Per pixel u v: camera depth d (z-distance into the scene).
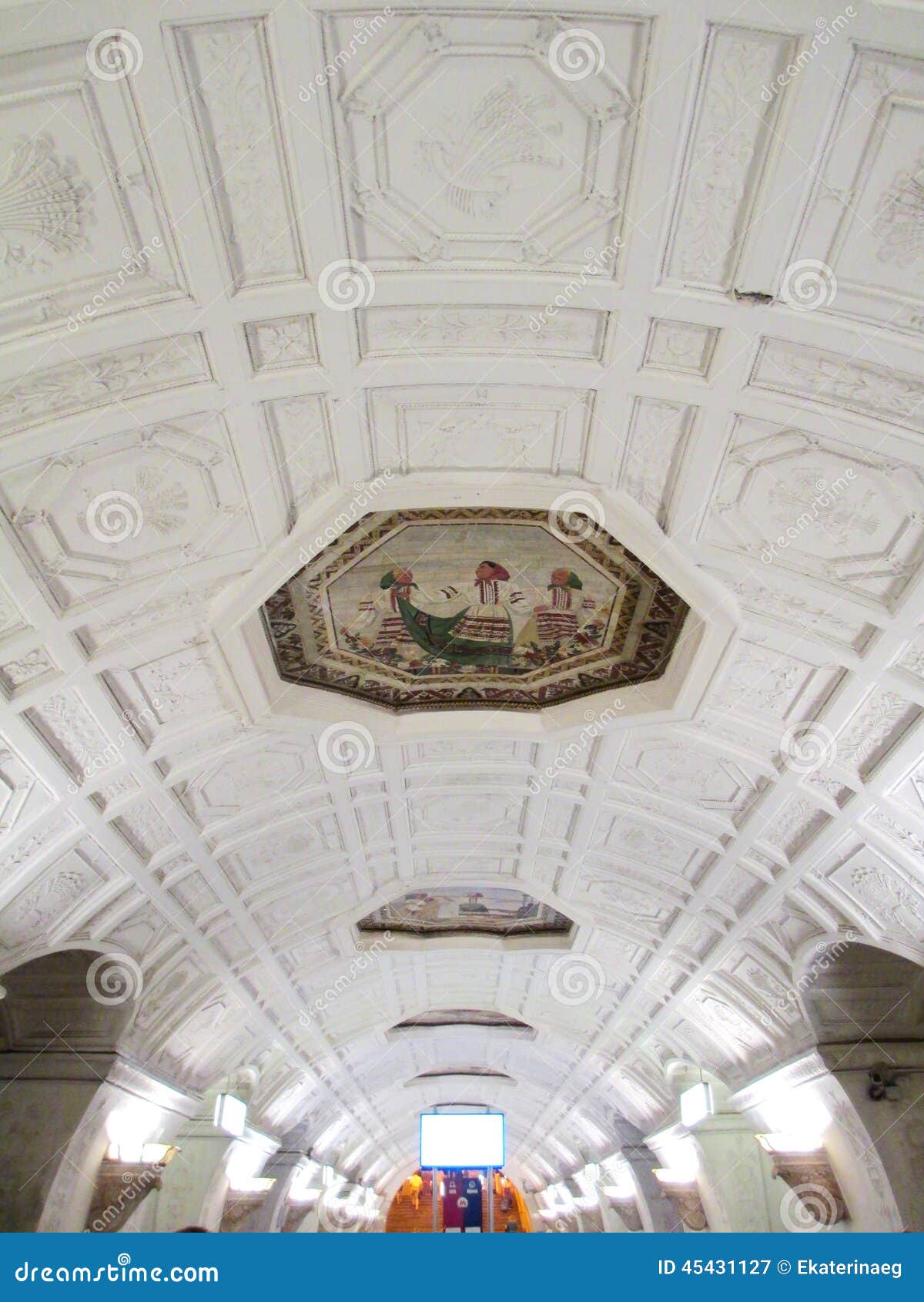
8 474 7.95
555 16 5.80
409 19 5.82
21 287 6.71
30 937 13.26
